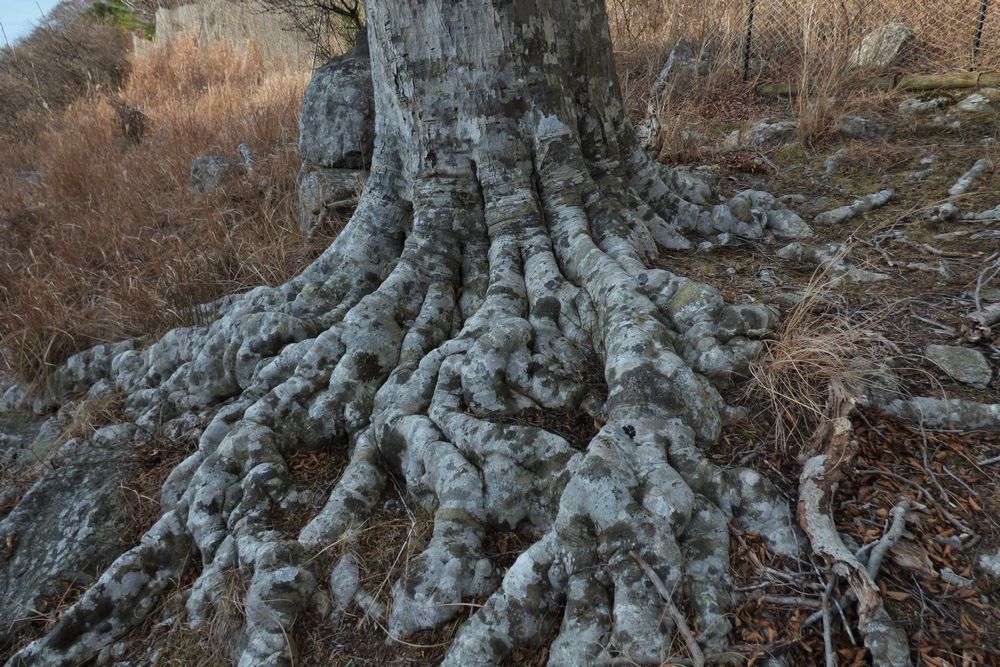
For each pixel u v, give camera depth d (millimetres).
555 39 3705
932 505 2336
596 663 2066
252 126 8047
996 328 3006
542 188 3809
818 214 4410
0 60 13281
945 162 4695
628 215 3744
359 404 3338
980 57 6066
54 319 4770
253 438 3209
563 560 2285
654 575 2139
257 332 3699
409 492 2961
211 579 2805
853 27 6754
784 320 3174
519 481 2674
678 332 3055
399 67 3703
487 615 2287
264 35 13211
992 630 1989
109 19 17672
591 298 3242
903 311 3234
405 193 4066
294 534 2908
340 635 2535
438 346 3518
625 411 2623
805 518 2291
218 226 5645
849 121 5480
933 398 2680
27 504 3518
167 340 4250
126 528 3314
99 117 10445
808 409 2719
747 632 2088
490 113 3664
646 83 7391
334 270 4066
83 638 2814
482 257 3787
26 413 4609
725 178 5137
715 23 7613
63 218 6578
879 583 2131
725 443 2662
